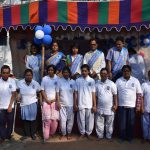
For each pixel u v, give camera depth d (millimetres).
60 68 7730
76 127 7391
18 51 9172
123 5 7355
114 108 6949
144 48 8859
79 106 7012
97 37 8984
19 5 7559
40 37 7328
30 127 7211
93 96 7035
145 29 8781
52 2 7383
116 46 7805
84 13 7457
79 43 8992
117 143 6906
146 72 8734
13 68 9172
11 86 6922
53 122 7070
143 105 6980
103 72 6945
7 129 7039
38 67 8156
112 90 6957
